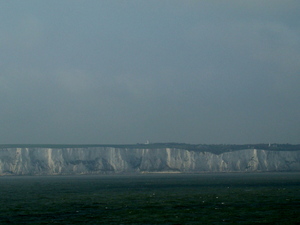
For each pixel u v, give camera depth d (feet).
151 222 293.43
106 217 315.37
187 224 285.64
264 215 320.29
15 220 306.35
